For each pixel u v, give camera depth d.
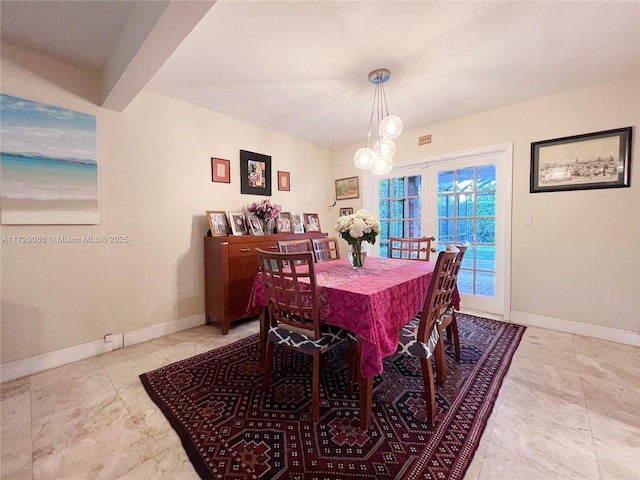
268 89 2.56
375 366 1.37
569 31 1.80
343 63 2.14
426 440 1.38
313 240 2.86
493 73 2.31
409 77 2.36
